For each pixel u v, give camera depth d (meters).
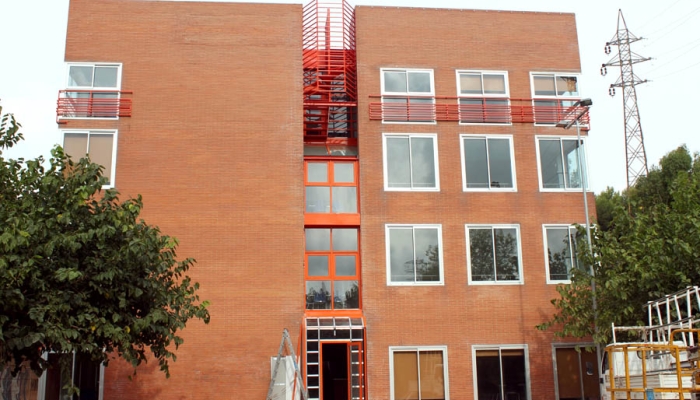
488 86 28.17
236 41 27.38
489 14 28.84
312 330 24.89
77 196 16.39
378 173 26.73
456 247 26.44
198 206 25.83
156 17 27.30
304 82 29.00
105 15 27.12
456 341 25.64
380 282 25.83
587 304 22.89
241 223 25.83
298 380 23.16
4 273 14.34
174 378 24.33
